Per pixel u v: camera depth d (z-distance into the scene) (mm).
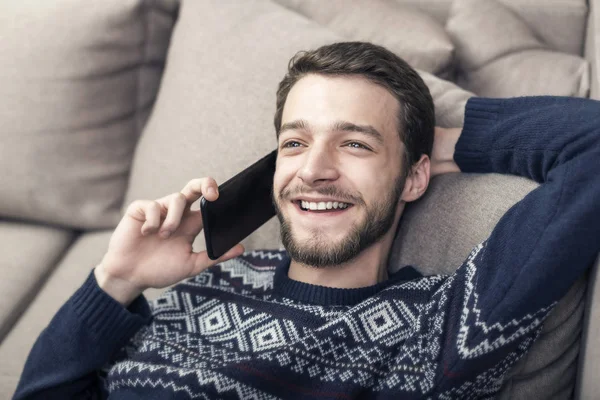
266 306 980
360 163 968
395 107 1007
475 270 873
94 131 1393
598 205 792
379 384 876
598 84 999
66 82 1345
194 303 1038
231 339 952
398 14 1314
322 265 973
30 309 1215
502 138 974
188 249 1037
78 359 974
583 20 1373
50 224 1447
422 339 873
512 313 807
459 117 1126
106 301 991
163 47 1483
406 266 1036
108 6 1355
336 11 1360
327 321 938
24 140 1345
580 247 800
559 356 912
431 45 1242
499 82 1250
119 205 1446
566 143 874
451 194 1040
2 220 1453
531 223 835
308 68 1023
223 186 952
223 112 1253
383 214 988
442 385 835
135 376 903
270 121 1217
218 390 857
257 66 1252
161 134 1332
